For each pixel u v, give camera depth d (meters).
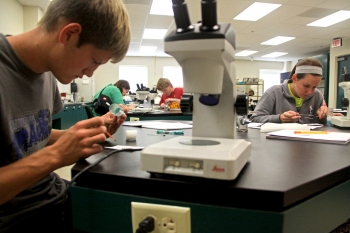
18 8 4.38
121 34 0.67
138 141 0.94
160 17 4.93
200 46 0.47
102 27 0.62
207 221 0.46
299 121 1.88
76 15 0.61
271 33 6.05
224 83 0.61
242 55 8.98
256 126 1.45
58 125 3.89
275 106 2.12
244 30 5.79
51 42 0.67
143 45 7.48
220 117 0.64
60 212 0.81
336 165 0.58
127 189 0.51
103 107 2.41
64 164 0.56
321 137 0.95
